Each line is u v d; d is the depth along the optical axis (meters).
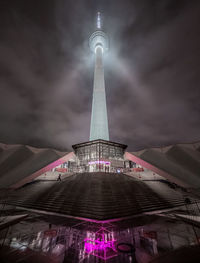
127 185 15.42
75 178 18.64
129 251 6.54
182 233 8.85
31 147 26.98
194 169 19.95
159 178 22.77
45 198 13.16
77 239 8.09
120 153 29.56
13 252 7.20
